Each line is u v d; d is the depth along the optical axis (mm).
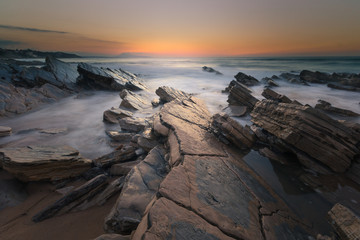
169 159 5027
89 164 6215
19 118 11570
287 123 5977
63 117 12102
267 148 6465
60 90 18375
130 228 3355
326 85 28312
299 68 61562
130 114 11836
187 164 4262
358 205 4090
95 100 17281
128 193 3875
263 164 5617
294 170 5363
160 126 6867
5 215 4195
